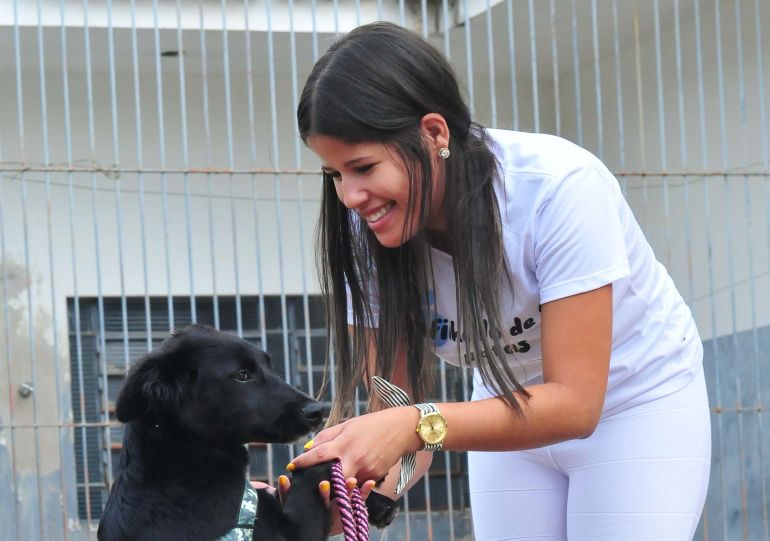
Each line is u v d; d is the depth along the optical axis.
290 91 9.77
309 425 3.21
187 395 3.04
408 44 2.57
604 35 9.66
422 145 2.54
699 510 2.99
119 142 9.65
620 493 2.89
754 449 8.92
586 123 10.12
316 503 2.88
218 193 9.69
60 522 9.00
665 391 2.92
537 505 3.09
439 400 7.22
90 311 9.52
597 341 2.61
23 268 9.34
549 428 2.57
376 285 2.93
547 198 2.65
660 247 9.92
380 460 2.51
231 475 2.97
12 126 9.48
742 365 9.23
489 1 7.69
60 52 9.15
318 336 9.48
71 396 8.94
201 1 7.67
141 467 2.92
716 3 8.20
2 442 9.08
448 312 2.92
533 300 2.76
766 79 9.19
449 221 2.64
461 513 9.43
